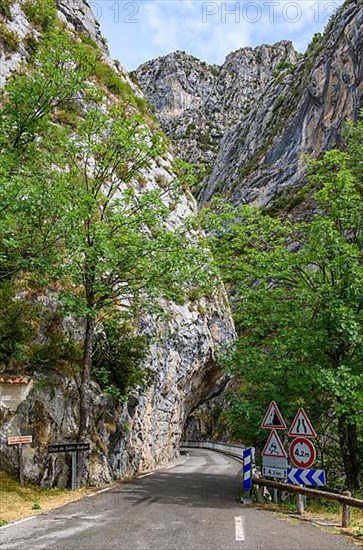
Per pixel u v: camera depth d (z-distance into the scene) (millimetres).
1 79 22172
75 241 12375
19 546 6797
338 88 57875
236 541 7285
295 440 10523
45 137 15914
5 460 12820
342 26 61281
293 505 11820
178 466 24734
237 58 186125
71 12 34531
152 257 14352
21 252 12719
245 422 14398
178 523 8680
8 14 24766
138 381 17562
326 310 13633
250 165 79312
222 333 34312
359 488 14336
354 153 17062
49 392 14031
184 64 189000
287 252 15328
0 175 11648
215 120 162000
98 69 29984
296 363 14219
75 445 13070
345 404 13258
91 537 7414
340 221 15555
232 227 16219
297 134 66125
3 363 13797
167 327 25406
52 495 12141
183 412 32688
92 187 15281
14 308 14367
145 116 33000
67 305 13555
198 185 113562
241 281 16062
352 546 7219
